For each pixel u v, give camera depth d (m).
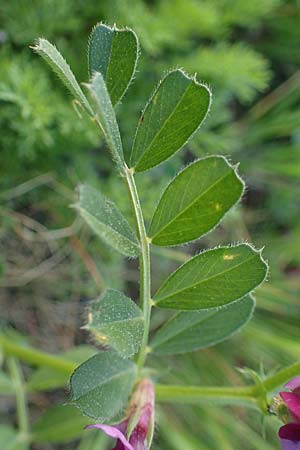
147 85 0.30
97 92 0.13
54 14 0.27
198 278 0.15
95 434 0.28
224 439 0.30
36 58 0.28
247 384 0.32
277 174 0.36
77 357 0.23
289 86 0.36
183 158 0.34
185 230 0.14
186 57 0.32
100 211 0.15
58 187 0.29
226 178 0.14
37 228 0.29
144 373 0.17
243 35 0.37
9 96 0.25
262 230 0.37
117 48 0.14
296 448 0.15
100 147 0.30
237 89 0.32
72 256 0.31
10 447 0.23
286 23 0.36
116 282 0.31
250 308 0.17
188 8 0.30
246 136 0.36
